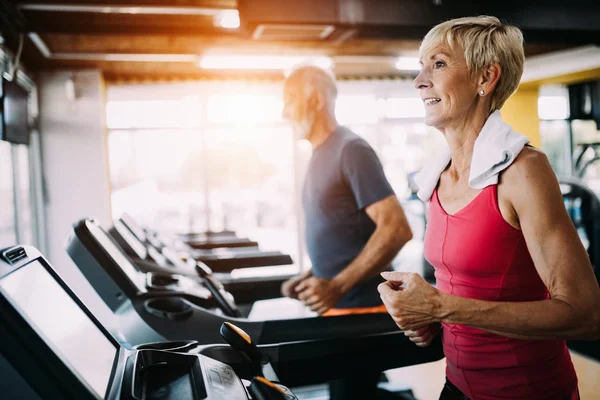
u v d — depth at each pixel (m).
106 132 7.54
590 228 6.28
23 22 3.63
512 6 3.63
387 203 2.09
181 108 8.04
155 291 2.06
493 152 1.12
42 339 0.77
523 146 1.13
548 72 7.96
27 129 4.05
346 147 2.14
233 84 8.09
